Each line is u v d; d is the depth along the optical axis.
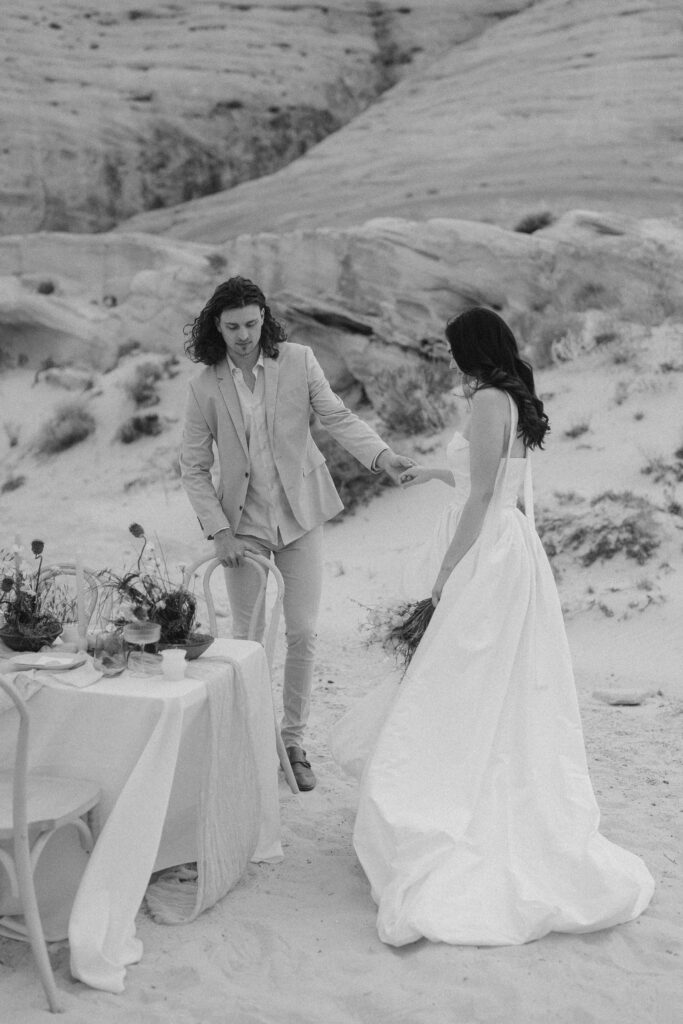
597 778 5.05
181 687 3.62
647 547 8.87
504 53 24.06
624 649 7.62
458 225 15.02
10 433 17.94
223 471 4.80
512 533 3.89
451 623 3.79
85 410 17.11
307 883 3.99
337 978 3.28
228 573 4.99
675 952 3.43
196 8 26.28
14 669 3.68
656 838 4.35
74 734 3.57
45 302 19.98
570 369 13.10
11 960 3.38
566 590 8.69
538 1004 3.12
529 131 21.70
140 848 3.41
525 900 3.50
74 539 12.26
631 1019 3.06
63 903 3.53
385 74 26.03
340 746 4.21
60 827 3.37
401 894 3.53
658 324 13.52
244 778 3.93
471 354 3.92
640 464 10.55
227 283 4.55
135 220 24.67
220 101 25.06
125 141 24.84
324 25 26.22
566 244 14.41
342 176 23.06
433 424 12.91
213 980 3.27
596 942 3.48
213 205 24.11
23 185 24.78
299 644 4.99
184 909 3.74
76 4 26.19
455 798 3.70
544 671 3.84
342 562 10.52
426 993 3.16
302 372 4.80
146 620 3.92
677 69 21.45
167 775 3.46
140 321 18.78
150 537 12.12
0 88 24.98
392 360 14.12
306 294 16.02
